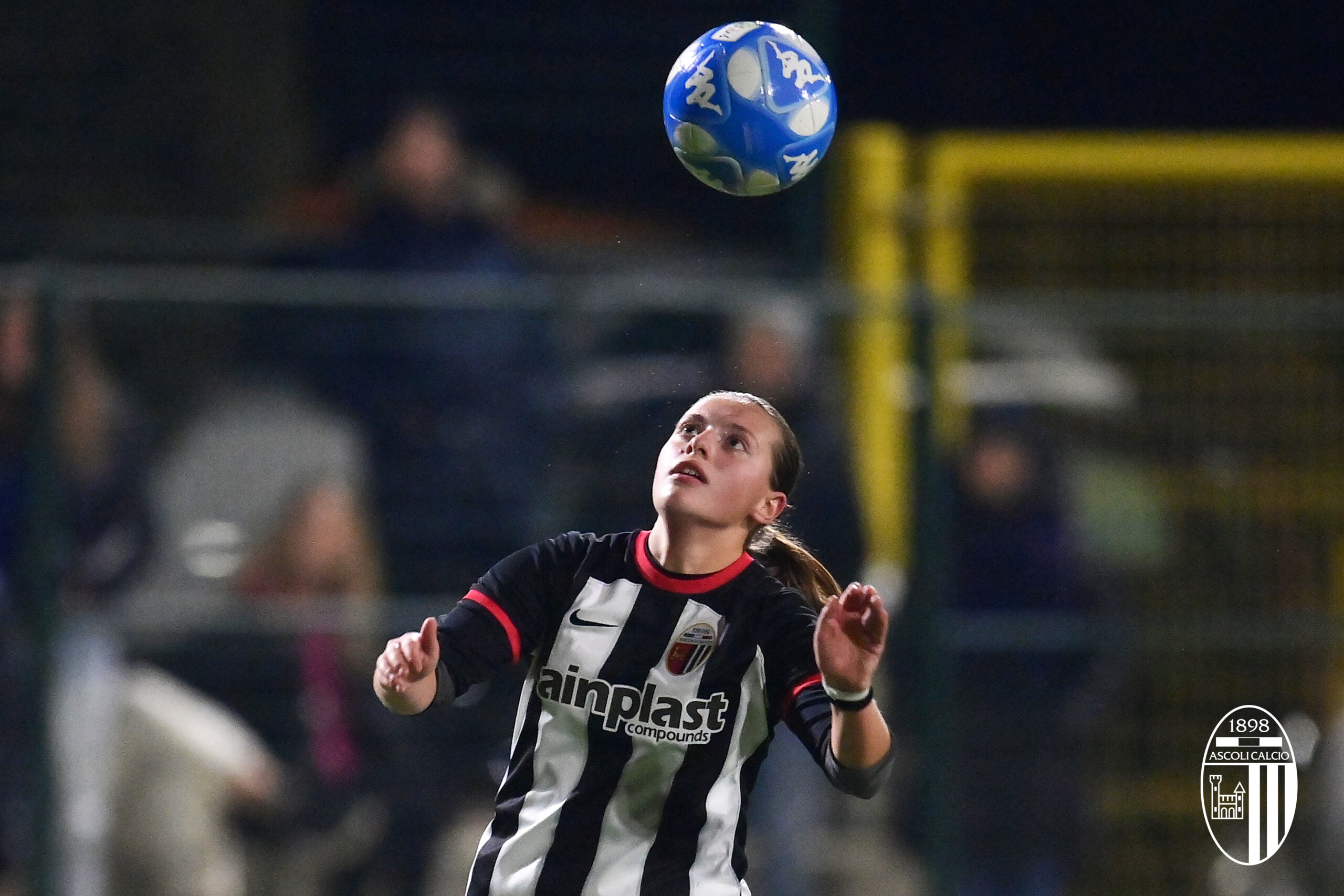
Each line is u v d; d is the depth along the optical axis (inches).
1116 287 1298.0
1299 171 1285.7
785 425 574.6
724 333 1069.8
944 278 1309.1
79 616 1019.3
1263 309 1101.1
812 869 1025.5
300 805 1017.5
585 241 1418.6
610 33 1481.3
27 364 1033.5
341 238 1230.9
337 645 1035.3
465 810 1032.2
